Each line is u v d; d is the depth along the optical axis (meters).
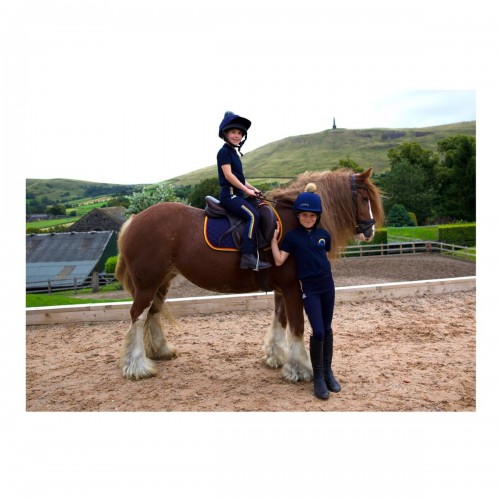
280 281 3.46
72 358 4.23
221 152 3.42
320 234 3.32
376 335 4.73
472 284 6.63
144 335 4.11
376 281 10.62
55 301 7.80
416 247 17.31
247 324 5.22
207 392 3.41
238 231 3.40
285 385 3.53
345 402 3.18
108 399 3.29
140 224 3.66
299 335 3.58
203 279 3.56
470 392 3.31
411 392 3.33
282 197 3.64
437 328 4.96
